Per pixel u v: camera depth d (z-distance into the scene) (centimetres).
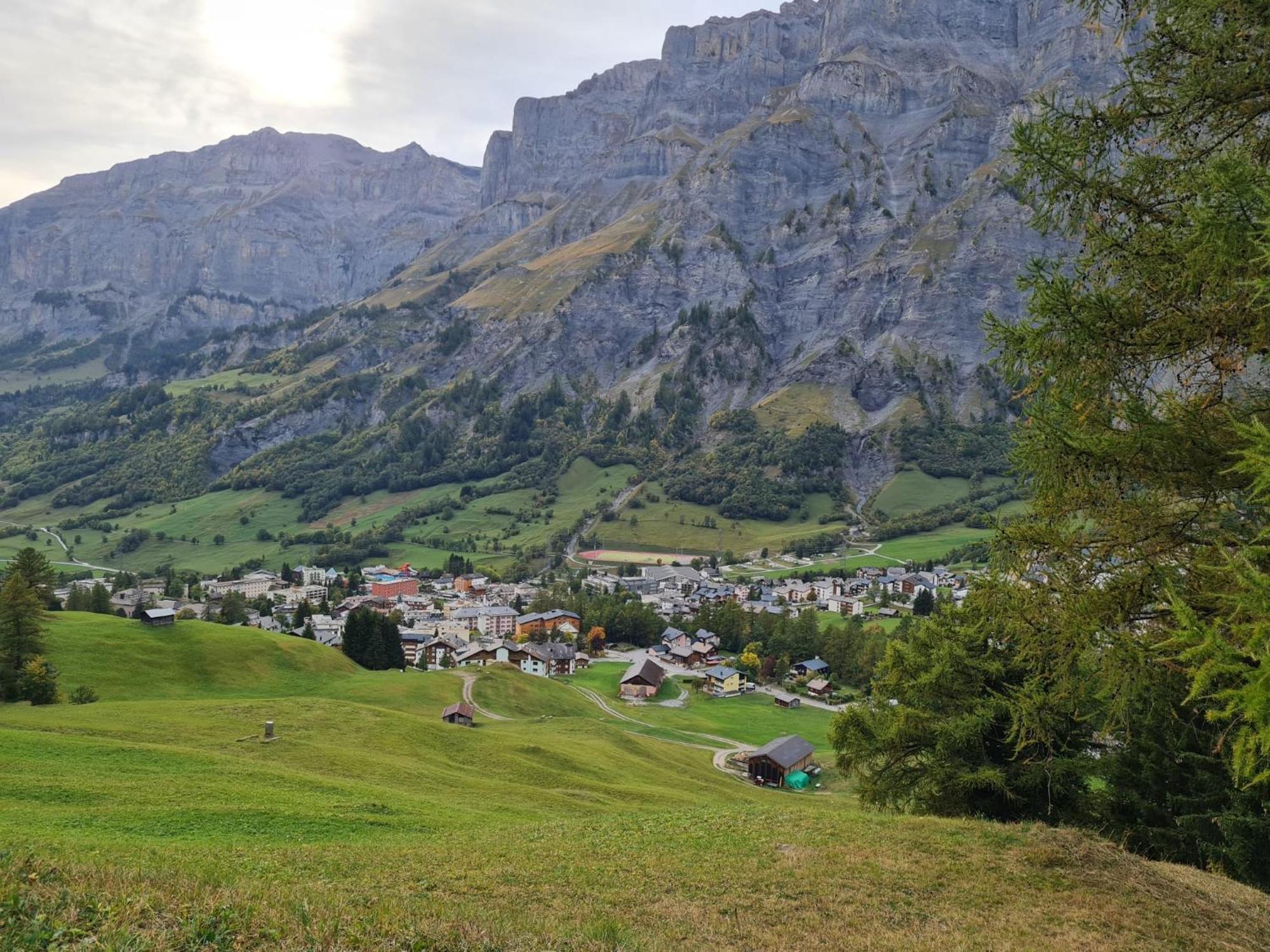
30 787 3650
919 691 3931
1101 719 2741
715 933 1897
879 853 2561
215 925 1362
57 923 1264
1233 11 1534
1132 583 1573
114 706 6588
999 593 1777
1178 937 1916
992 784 3612
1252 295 1354
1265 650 966
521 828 3325
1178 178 1648
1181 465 1500
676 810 3622
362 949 1363
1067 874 2325
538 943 1555
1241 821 2914
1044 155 1728
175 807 3547
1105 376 1652
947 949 1816
